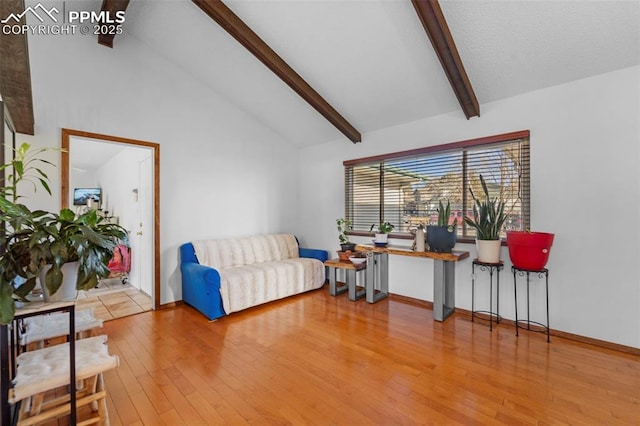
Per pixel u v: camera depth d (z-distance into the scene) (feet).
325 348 7.86
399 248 11.18
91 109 9.62
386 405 5.56
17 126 7.90
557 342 8.19
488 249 8.86
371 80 10.34
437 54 7.99
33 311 4.15
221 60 11.21
